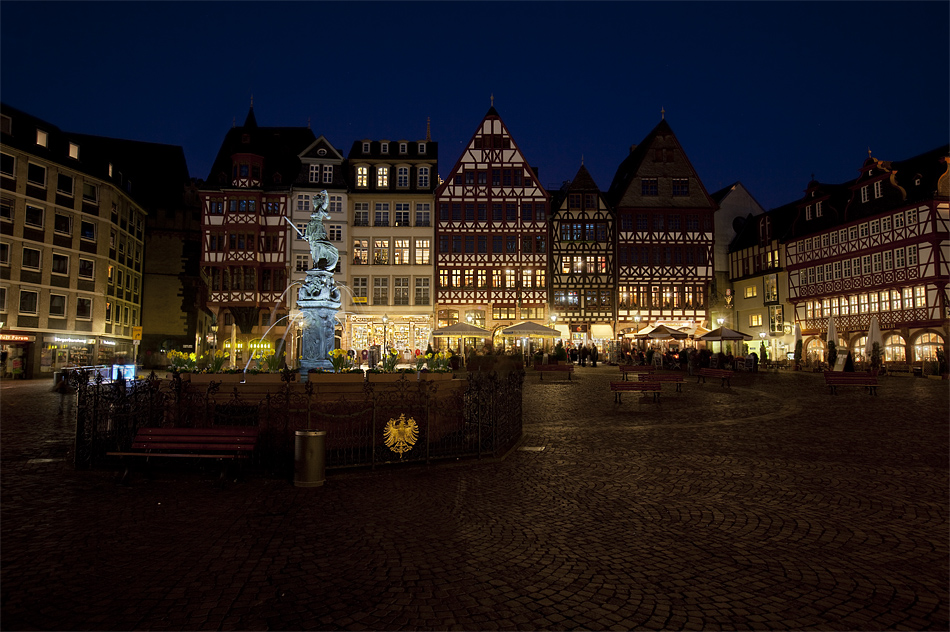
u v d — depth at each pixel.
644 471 8.15
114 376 21.28
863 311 39.38
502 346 38.56
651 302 45.78
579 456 9.20
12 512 6.13
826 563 4.78
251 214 42.06
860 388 22.59
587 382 25.64
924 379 29.09
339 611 3.91
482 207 44.91
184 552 4.97
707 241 46.50
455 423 10.70
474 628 3.69
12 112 32.78
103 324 38.03
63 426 12.48
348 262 43.62
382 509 6.28
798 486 7.31
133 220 43.50
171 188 49.50
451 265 44.31
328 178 44.16
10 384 27.06
